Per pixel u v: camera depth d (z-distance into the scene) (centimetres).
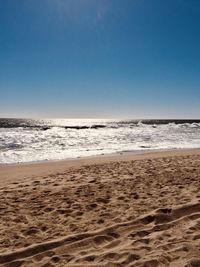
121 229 496
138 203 663
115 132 4838
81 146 2525
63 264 388
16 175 1125
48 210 642
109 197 730
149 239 443
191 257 381
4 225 558
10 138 3194
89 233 480
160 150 2125
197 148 2286
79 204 676
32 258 412
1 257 415
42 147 2395
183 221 515
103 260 388
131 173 1055
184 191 748
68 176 1056
